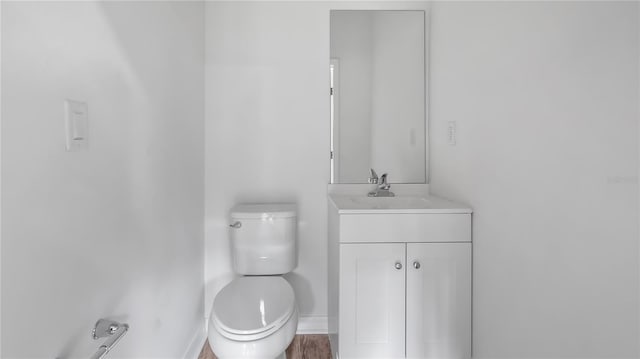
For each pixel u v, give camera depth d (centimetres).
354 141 222
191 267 188
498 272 138
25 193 69
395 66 223
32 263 71
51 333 77
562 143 103
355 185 221
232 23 216
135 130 119
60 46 80
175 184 162
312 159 221
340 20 220
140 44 124
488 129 145
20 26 68
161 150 144
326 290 223
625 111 82
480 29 152
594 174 91
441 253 159
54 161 78
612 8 85
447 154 192
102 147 98
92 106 93
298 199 221
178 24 166
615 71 85
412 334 160
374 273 159
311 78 220
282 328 145
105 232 99
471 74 161
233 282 179
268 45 218
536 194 115
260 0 217
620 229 84
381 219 159
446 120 193
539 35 112
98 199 96
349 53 221
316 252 222
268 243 193
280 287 173
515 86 126
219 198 218
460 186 174
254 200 219
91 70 92
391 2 222
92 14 93
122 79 110
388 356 160
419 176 224
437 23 207
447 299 160
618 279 85
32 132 71
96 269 95
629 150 81
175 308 162
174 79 161
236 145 218
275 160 220
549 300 109
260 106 218
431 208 160
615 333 86
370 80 222
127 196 113
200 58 206
